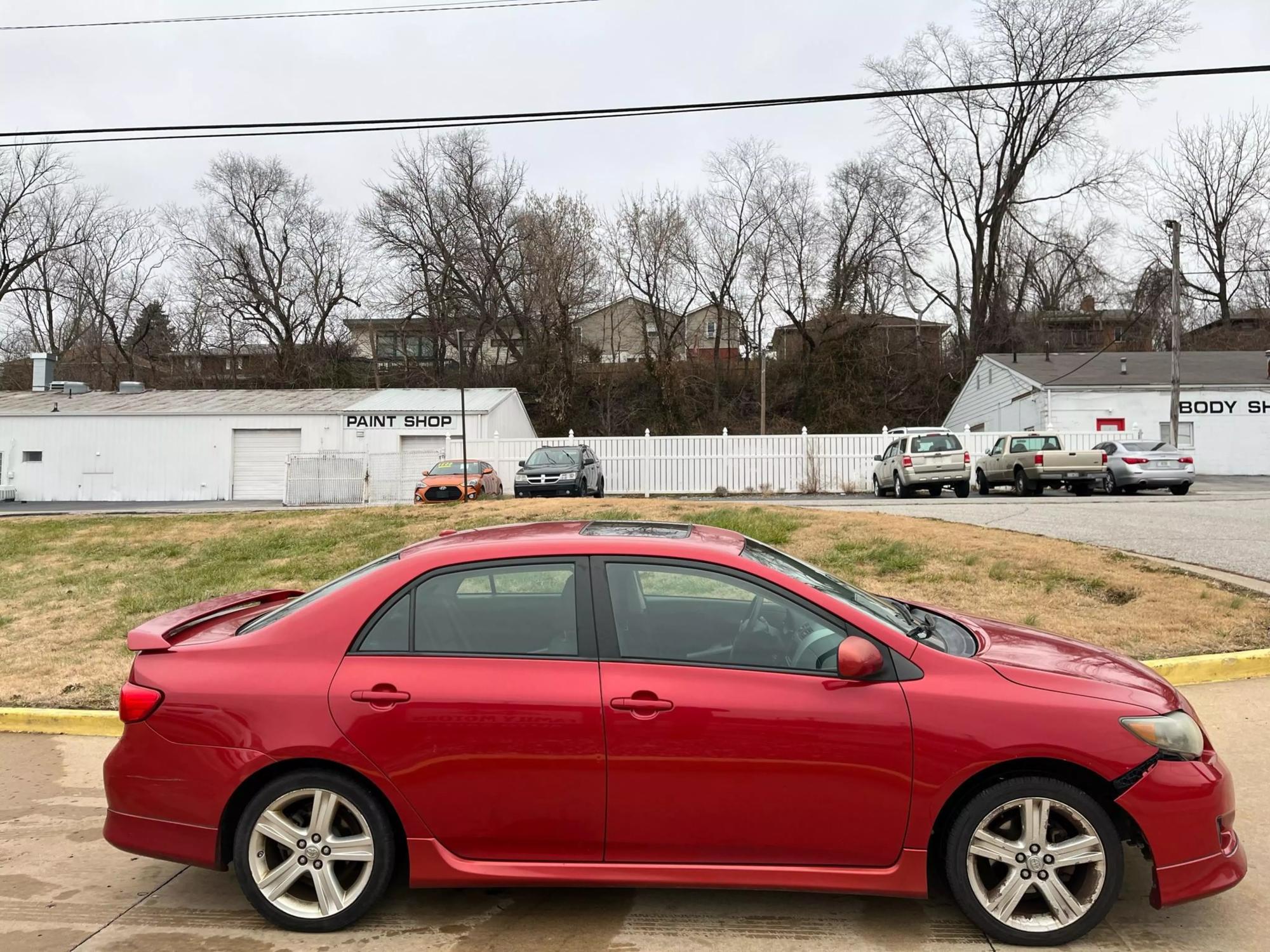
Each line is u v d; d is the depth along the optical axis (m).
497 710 3.23
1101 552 9.42
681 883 3.20
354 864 3.38
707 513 13.06
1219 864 3.15
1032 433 24.28
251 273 53.19
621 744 3.19
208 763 3.33
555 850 3.26
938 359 49.62
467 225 50.41
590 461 25.62
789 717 3.17
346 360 54.41
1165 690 3.38
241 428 31.55
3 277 51.59
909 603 4.55
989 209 50.19
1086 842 3.11
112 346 54.50
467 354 50.59
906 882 3.15
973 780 3.19
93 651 7.61
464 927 3.38
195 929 3.41
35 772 5.23
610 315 52.78
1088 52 46.78
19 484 31.58
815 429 46.38
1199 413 31.66
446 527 12.78
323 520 14.04
